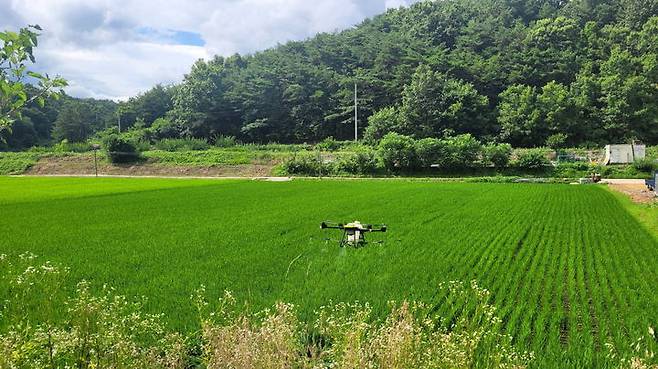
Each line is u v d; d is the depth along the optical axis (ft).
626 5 358.02
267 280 39.29
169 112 360.89
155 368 17.04
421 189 134.62
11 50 11.46
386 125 279.08
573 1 393.91
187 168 235.61
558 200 104.12
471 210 86.43
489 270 42.93
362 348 15.42
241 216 79.25
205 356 17.70
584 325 29.32
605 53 312.29
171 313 30.73
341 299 33.76
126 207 93.09
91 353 16.02
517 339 27.25
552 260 46.80
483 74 315.37
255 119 336.29
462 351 16.49
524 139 265.13
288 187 143.33
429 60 331.77
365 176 205.26
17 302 24.91
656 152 201.26
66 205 96.99
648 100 255.91
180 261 46.52
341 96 334.24
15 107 11.82
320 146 274.16
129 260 47.01
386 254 49.19
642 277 40.73
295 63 369.09
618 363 24.09
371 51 384.68
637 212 83.10
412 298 34.04
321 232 63.05
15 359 15.15
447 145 197.88
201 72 356.59
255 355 14.20
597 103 267.59
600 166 182.29
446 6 440.04
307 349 19.48
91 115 417.90
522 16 421.59
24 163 249.14
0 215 81.82
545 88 267.39
